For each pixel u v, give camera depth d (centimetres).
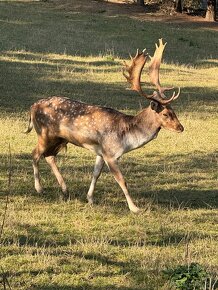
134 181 2175
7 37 5412
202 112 3572
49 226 1650
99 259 1422
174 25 7656
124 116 1811
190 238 1617
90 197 1875
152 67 1881
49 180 2086
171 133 3033
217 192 2109
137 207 1819
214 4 8294
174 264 1401
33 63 4512
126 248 1506
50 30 6016
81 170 2269
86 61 4809
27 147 2588
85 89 3903
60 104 1875
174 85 4278
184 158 2595
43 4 7819
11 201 1847
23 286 1255
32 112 1930
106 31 6384
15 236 1548
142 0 8669
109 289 1269
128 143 1797
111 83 4131
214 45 6581
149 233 1652
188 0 9019
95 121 1811
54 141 1908
